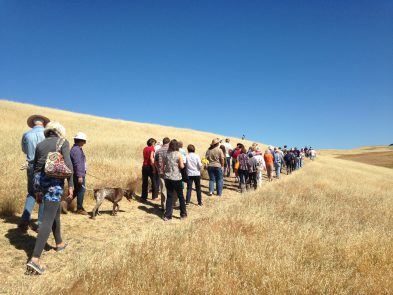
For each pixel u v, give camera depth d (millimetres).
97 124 42875
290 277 4387
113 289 3871
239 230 6223
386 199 12578
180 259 4828
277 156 22078
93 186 10070
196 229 6148
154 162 9906
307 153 49906
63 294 3873
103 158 14633
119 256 4793
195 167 10570
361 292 4211
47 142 5203
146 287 3957
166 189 9031
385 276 4613
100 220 7758
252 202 9789
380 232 6789
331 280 4430
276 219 7453
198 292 3949
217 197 12453
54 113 45312
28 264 4562
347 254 5504
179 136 48656
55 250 5637
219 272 4434
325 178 18875
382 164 72688
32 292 3904
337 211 9328
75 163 7844
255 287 4203
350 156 95188
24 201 7801
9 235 6105
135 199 10609
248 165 14102
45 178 5008
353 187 15797
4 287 4152
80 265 4555
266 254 5141
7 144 16297
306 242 5797
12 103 45844
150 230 6273
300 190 13258
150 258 4727
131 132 41219
